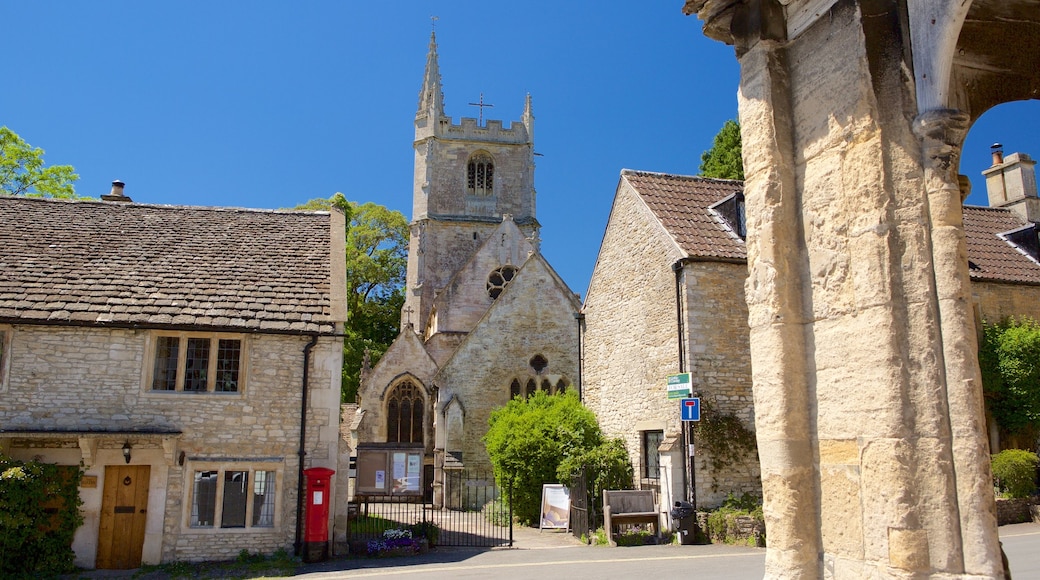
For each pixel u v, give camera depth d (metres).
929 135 4.27
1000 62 5.31
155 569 13.48
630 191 20.17
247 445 14.70
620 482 18.66
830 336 4.66
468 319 38.91
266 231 19.33
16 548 13.05
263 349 15.16
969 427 3.94
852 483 4.40
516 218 50.31
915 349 4.17
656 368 18.00
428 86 52.00
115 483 14.24
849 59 4.69
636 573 11.30
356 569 13.06
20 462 13.42
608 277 21.30
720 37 5.82
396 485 20.42
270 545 14.43
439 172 50.06
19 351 14.16
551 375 29.98
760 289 5.03
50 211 18.75
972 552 3.83
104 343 14.53
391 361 33.00
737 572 11.09
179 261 17.12
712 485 16.02
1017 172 23.55
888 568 4.08
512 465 20.95
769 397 4.86
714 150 37.25
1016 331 17.84
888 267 4.29
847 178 4.62
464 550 15.44
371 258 53.41
